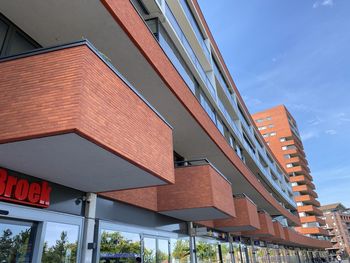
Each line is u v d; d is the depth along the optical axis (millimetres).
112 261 8242
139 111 6520
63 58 4898
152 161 6695
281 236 29469
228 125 20375
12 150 5012
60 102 4594
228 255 19734
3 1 6332
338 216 124000
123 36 7590
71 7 6637
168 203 11055
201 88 16406
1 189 5594
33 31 7227
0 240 5531
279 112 83125
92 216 7789
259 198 26438
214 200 10805
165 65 9625
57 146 4945
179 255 12672
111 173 6488
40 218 6250
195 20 18344
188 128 12586
